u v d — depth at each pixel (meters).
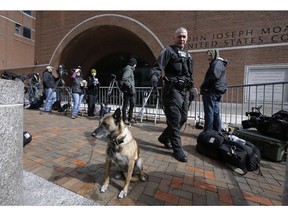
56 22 13.81
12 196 1.51
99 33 12.96
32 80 9.56
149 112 6.93
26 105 9.52
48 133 4.48
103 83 16.27
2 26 24.47
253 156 2.86
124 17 11.21
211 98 4.12
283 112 3.87
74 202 1.95
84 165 2.83
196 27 9.38
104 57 15.53
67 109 7.67
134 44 13.73
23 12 27.16
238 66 8.52
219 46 8.89
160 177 2.59
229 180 2.59
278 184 2.56
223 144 3.12
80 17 12.66
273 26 7.95
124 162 2.22
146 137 4.50
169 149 3.67
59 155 3.16
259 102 7.93
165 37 10.16
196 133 5.11
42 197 2.00
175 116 3.18
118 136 2.19
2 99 1.38
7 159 1.45
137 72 14.47
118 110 2.22
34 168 2.67
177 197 2.14
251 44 8.31
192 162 3.12
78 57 15.14
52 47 14.12
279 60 7.85
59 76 8.66
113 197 2.09
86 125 5.60
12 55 25.81
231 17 8.66
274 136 3.55
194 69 9.38
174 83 3.13
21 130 1.62
